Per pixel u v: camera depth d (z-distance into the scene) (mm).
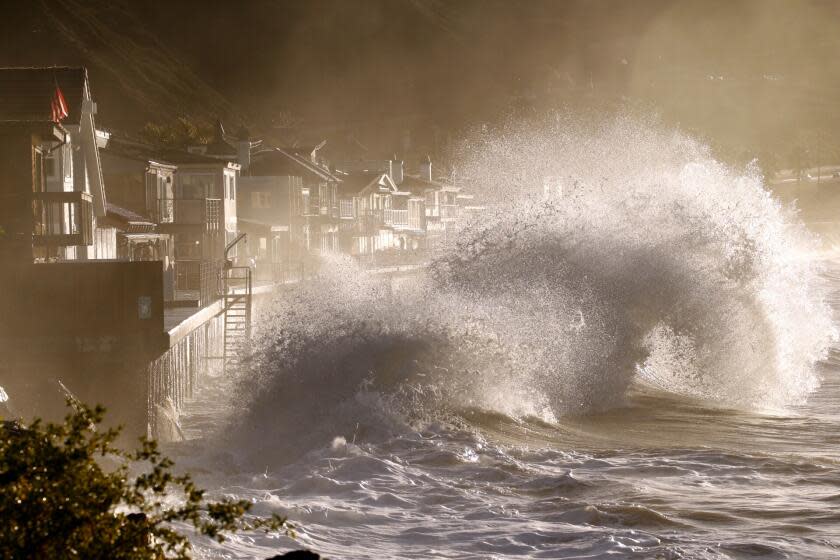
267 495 37531
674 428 52250
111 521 14703
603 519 33750
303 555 17906
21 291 59344
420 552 30594
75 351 59062
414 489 38625
